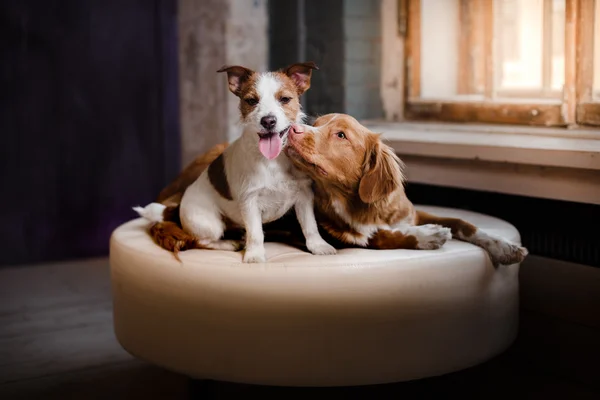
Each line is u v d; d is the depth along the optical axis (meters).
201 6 3.93
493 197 2.78
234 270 1.87
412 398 2.50
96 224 4.60
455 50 3.34
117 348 3.04
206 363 1.93
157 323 2.01
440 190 3.02
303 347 1.85
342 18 3.37
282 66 3.81
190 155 4.21
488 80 3.11
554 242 2.58
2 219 4.37
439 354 1.95
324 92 3.56
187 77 4.16
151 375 2.75
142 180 4.67
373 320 1.86
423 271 1.91
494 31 3.06
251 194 1.98
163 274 1.98
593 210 2.44
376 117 3.53
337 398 2.51
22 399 2.53
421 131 3.16
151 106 4.62
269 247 2.09
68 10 4.34
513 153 2.51
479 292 2.01
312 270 1.84
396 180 2.04
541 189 2.50
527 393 2.50
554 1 2.96
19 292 3.84
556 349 2.61
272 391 2.58
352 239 2.07
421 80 3.43
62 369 2.80
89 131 4.49
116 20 4.46
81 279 4.08
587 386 2.52
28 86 4.32
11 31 4.24
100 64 4.46
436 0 3.34
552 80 3.01
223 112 3.85
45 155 4.42
